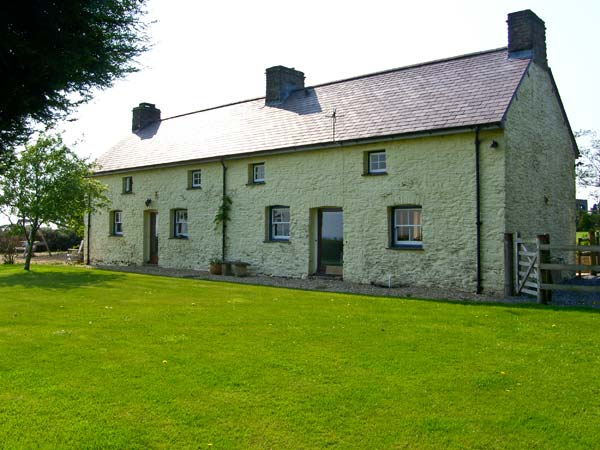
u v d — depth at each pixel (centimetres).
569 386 541
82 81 550
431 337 758
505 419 457
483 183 1302
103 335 774
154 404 490
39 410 474
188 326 843
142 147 2406
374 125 1520
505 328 822
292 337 759
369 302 1112
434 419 456
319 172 1606
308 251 1641
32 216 1928
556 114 1661
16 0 463
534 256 1145
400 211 1470
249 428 440
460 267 1332
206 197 1948
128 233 2298
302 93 1984
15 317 934
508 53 1526
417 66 1730
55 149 1938
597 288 1047
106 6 504
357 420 455
